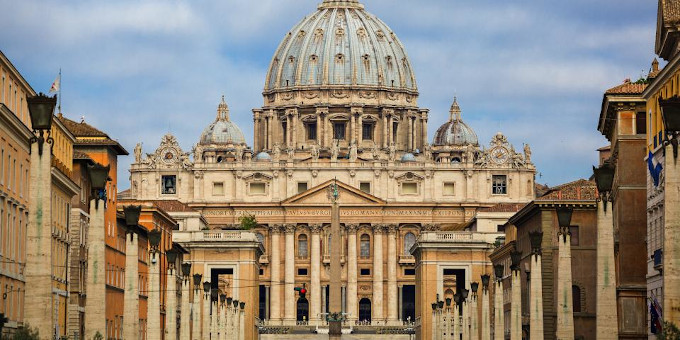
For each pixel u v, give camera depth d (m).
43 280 63.03
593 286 152.00
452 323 181.00
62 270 130.00
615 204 126.69
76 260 136.00
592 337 150.88
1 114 100.62
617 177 124.00
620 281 121.44
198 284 135.38
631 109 122.38
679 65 94.94
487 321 126.06
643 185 121.44
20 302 110.88
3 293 103.19
